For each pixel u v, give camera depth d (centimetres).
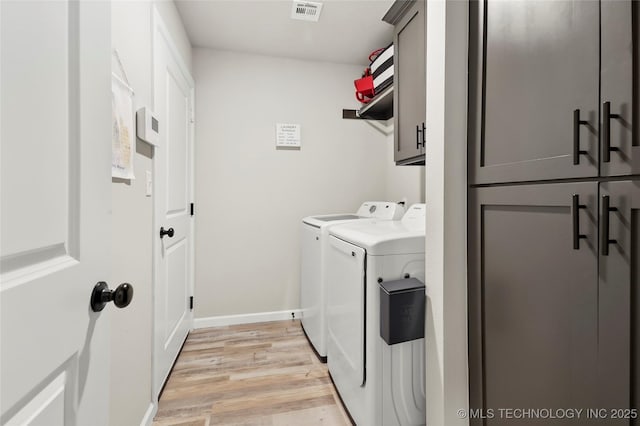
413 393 129
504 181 96
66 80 52
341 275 156
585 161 72
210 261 252
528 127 88
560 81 78
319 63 271
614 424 68
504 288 98
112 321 105
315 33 226
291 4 192
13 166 40
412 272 132
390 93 208
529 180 88
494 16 100
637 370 64
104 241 64
